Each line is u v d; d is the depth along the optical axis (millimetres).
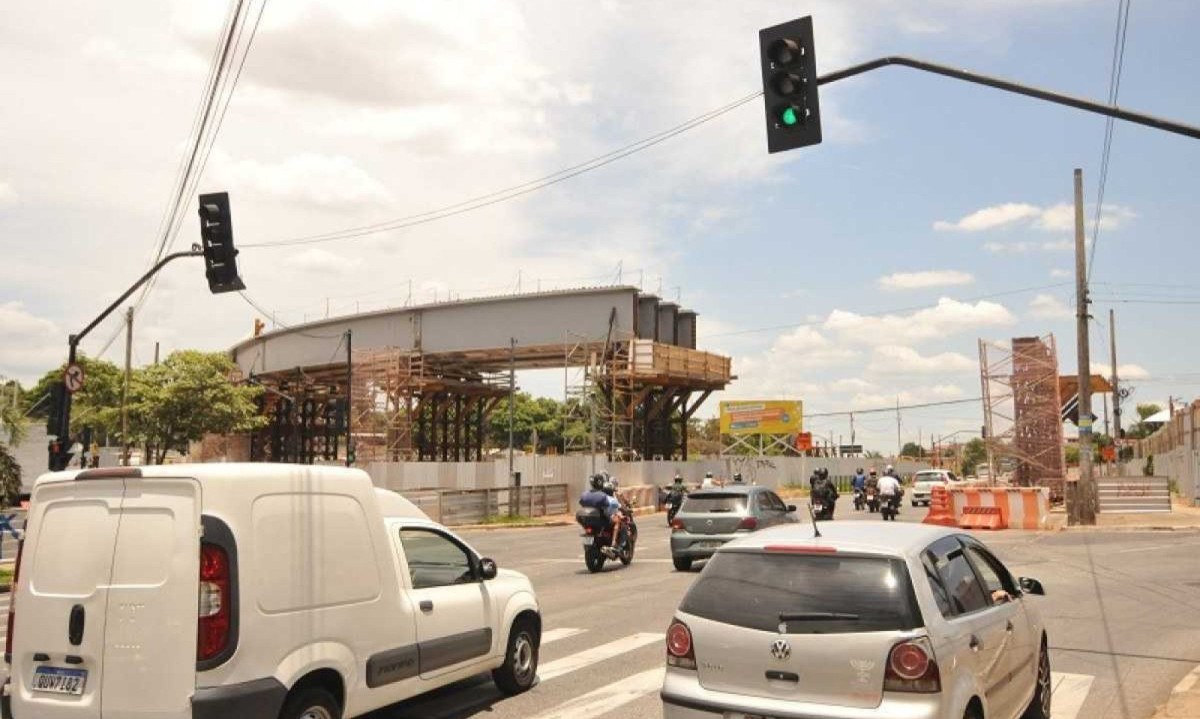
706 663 5488
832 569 5398
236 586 5566
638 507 46094
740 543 5883
